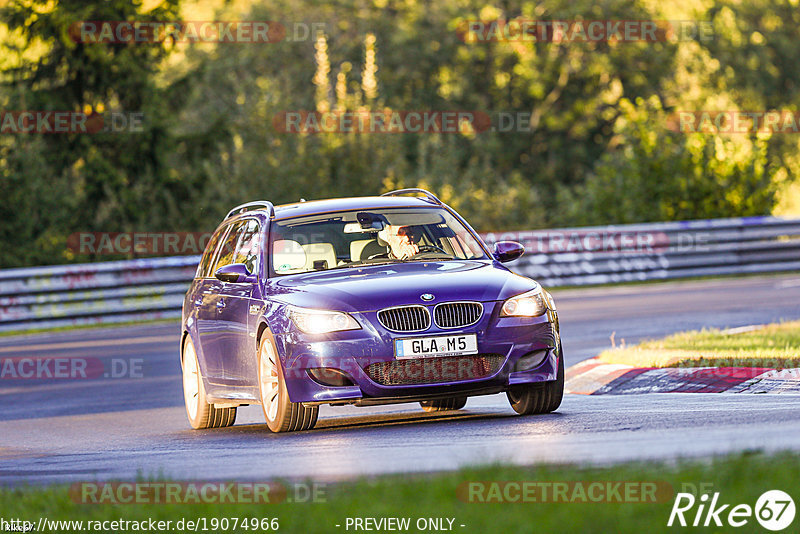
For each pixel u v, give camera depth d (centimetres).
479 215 11106
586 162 16612
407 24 16462
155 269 8344
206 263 4000
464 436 2756
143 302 8288
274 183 10975
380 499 1848
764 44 18050
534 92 16000
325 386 3027
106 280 8200
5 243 10788
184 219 11312
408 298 3048
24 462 3064
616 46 16212
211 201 11325
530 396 3177
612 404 3300
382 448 2625
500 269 3294
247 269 3484
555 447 2409
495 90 16738
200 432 3606
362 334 3014
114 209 11375
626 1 16162
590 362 4231
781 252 9469
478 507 1741
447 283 3111
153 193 11562
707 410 2912
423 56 16375
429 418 3403
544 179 16450
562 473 1939
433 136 12456
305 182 10962
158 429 3816
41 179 10962
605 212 10744
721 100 16550
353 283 3148
